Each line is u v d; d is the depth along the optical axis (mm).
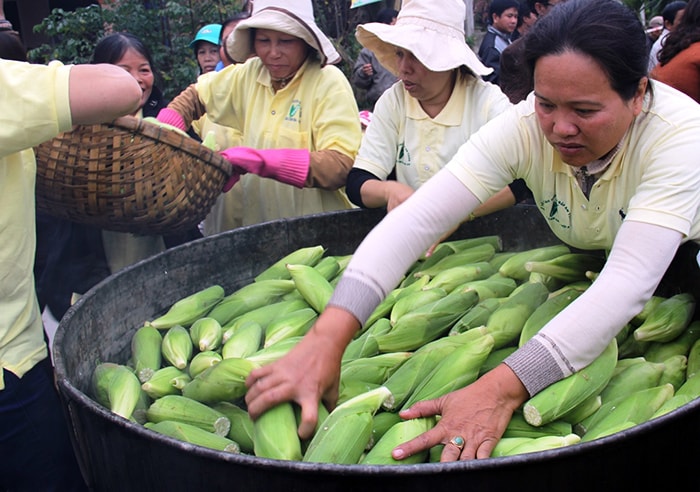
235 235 1860
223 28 3268
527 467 921
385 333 1530
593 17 1027
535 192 1425
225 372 1300
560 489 954
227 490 975
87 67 1324
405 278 1871
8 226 1386
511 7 4617
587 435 1194
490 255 1899
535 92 1109
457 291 1622
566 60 1030
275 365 1134
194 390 1332
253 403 1125
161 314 1721
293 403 1158
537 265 1642
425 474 896
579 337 1115
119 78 1328
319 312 1672
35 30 5605
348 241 2035
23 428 1489
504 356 1429
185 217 1872
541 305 1504
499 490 924
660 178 1141
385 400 1247
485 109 1964
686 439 1076
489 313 1528
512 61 2359
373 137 2086
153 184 1729
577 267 1657
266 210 2393
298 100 2227
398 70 2031
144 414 1343
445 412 1109
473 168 1278
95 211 1737
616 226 1334
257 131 2303
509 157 1308
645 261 1113
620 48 1020
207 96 2436
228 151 2029
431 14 1880
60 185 1675
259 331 1561
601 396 1292
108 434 1093
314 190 2320
